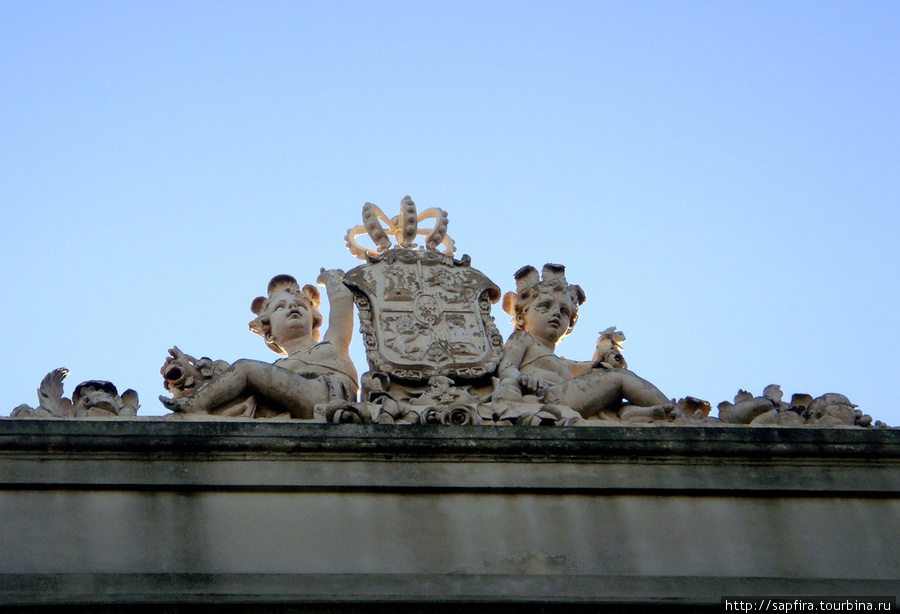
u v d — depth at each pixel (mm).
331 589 47312
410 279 57656
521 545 49562
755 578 49219
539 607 47250
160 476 49375
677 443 51531
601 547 49844
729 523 50812
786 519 51125
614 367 56781
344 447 50344
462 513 50000
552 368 57031
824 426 54500
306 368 55344
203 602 46219
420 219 60500
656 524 50500
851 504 51656
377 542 49156
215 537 48719
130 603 45875
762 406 54688
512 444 50969
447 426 51188
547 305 58625
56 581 46500
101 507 48875
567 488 50625
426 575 48031
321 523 49344
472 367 55531
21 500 48750
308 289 58875
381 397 53312
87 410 52250
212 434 50031
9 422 49594
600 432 51531
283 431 50344
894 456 52375
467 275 58219
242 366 53344
